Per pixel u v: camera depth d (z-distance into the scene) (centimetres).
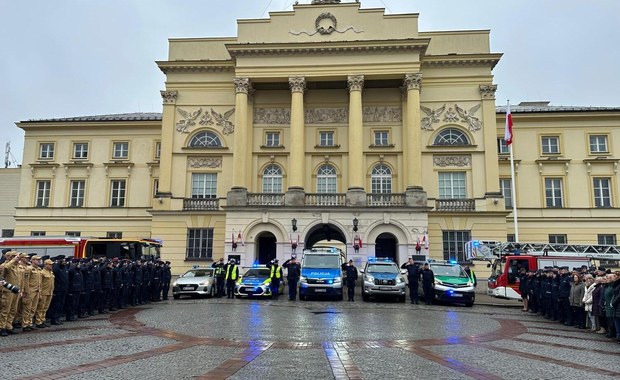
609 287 1401
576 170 3875
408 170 3431
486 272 3369
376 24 3584
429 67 3672
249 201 3375
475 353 1105
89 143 4178
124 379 809
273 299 2508
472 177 3541
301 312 1902
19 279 1352
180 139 3750
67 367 895
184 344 1167
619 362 1041
